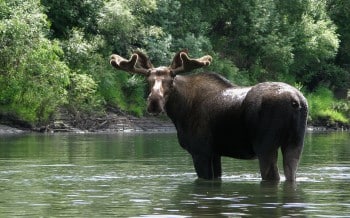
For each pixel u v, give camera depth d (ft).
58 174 113.91
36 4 282.15
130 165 129.18
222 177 110.11
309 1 414.62
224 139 106.63
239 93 105.91
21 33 262.67
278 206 81.76
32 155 151.12
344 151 169.58
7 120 270.26
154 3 331.57
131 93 326.03
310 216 75.77
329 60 440.45
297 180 105.19
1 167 124.77
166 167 125.49
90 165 128.67
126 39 328.90
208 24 370.12
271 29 394.32
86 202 84.84
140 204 83.25
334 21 449.89
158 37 330.75
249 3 387.55
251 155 106.11
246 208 80.38
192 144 109.09
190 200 86.12
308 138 244.22
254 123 102.53
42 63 270.05
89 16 331.57
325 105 384.88
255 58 392.68
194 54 343.67
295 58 409.28
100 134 258.78
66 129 280.31
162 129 307.37
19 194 91.30
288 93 101.40
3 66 269.44
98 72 315.37
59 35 329.93
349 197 88.48
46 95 271.69
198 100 109.19
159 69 107.65
